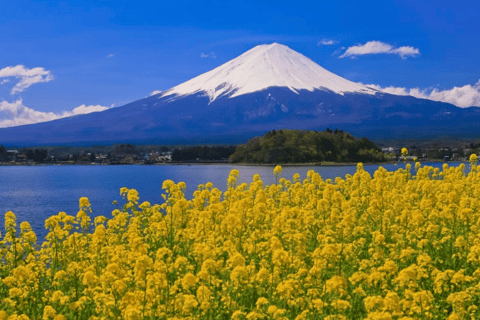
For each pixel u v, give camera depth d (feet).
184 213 69.36
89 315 43.52
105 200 350.84
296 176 106.22
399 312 37.40
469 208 66.03
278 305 42.63
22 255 56.54
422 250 56.34
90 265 53.11
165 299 42.14
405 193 84.23
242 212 69.67
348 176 107.65
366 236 64.13
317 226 67.00
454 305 40.09
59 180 654.12
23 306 44.65
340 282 41.45
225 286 44.88
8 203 352.08
